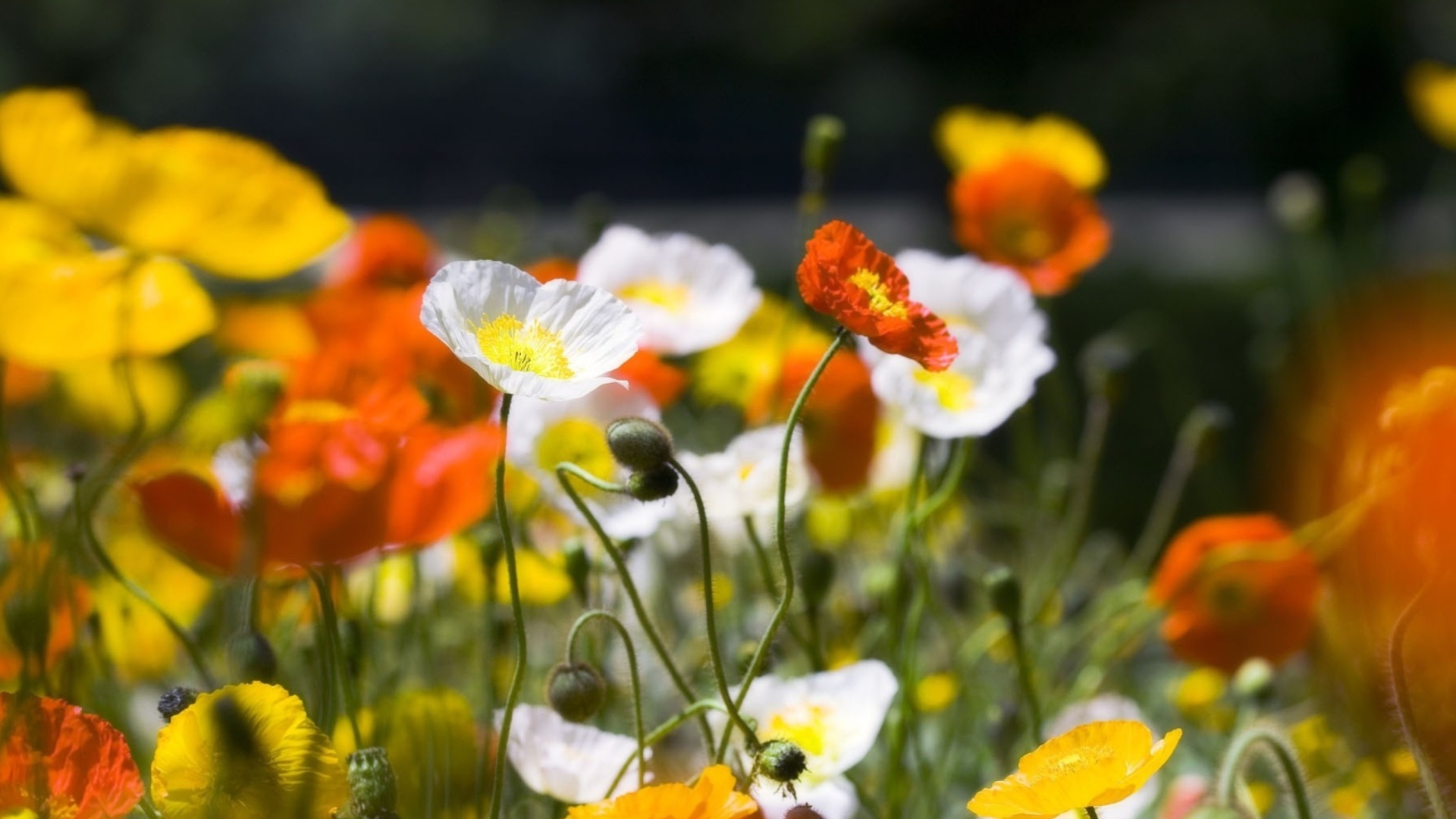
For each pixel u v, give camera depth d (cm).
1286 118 1160
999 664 224
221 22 2369
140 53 2056
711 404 229
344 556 176
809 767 181
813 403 208
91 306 184
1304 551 214
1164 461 484
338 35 2664
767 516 201
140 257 185
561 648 210
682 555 218
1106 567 288
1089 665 220
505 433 171
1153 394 588
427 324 169
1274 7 1146
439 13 2683
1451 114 337
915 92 1202
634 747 181
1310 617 211
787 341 216
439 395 201
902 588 197
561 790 180
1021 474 278
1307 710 226
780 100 2220
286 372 185
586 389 171
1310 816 183
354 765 170
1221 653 211
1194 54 1164
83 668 190
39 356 185
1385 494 196
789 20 1703
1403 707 181
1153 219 1573
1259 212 1595
